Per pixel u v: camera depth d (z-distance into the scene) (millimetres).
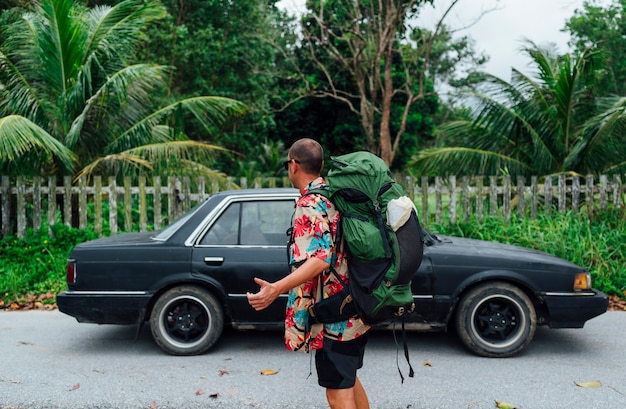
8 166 10477
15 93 10539
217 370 4844
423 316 5176
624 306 7375
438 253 5207
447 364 4969
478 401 4078
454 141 13664
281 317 5258
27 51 11055
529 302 5145
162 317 5262
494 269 5156
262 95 23781
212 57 21562
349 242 2682
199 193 10258
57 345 5703
